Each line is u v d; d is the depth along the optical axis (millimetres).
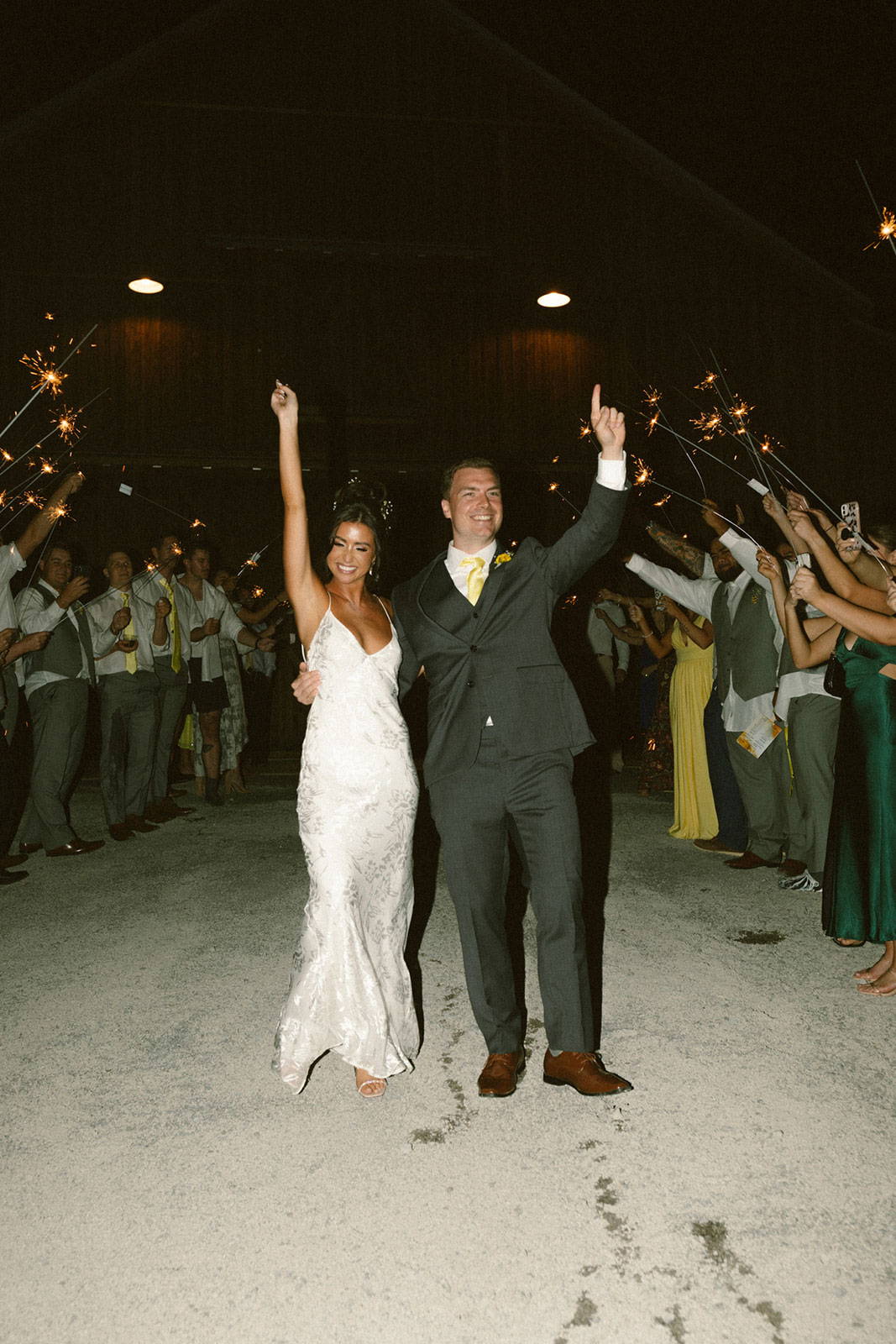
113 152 8680
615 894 4566
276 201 8719
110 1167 2346
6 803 5211
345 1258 1979
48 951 3953
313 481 9266
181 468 9117
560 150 9062
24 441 8641
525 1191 2191
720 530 5023
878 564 3428
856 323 9359
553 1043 2607
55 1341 1778
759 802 4961
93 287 8828
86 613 5852
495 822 2615
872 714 3242
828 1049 2859
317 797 2627
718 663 5109
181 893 4754
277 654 9336
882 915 3215
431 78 8883
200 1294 1890
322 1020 2543
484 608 2635
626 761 9047
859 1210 2086
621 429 2588
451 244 8891
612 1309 1819
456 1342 1750
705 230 9281
